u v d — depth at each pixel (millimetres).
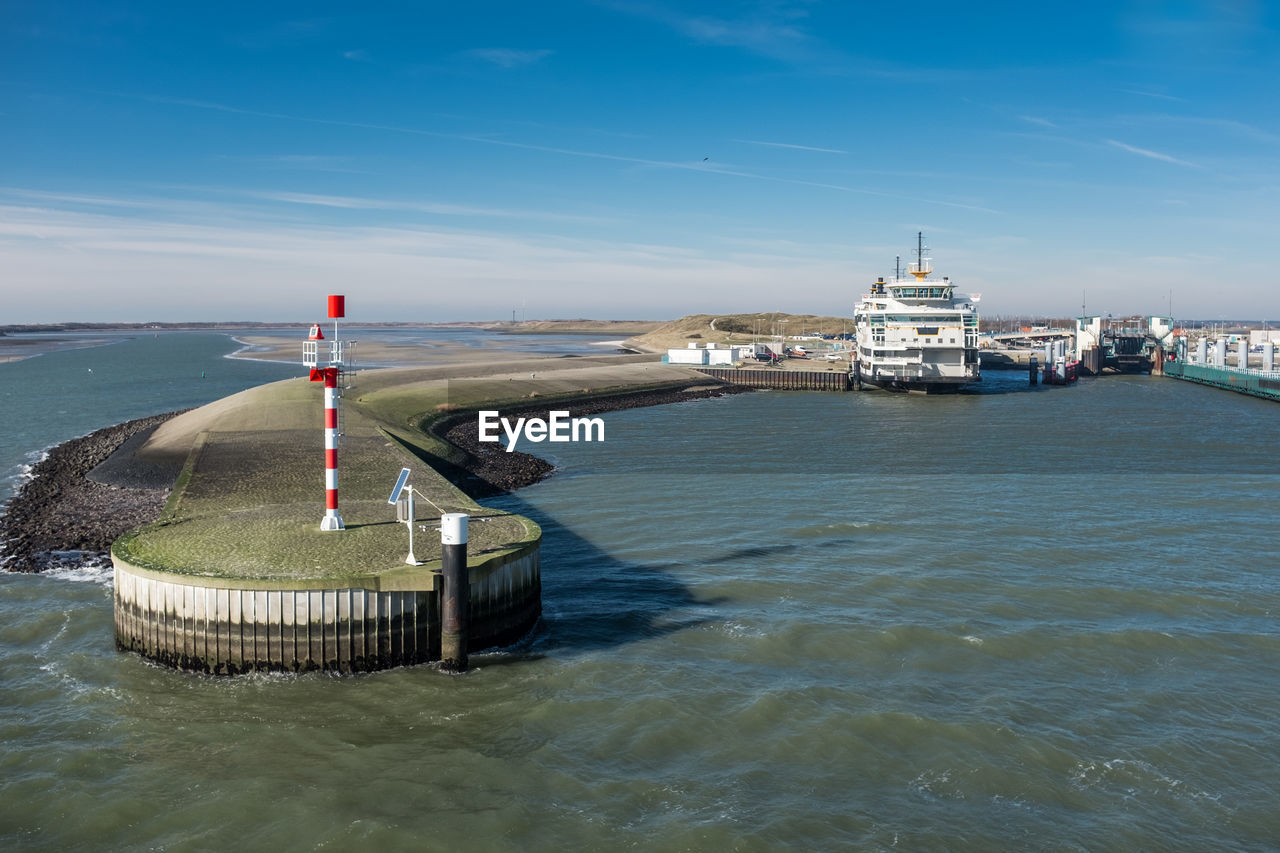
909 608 37469
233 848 21406
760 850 21328
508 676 30719
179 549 34281
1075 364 180250
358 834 21891
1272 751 25938
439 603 31328
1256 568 43031
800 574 42344
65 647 33031
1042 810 23062
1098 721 27641
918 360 146125
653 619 36281
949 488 63750
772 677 30688
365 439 67125
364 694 29203
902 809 23078
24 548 46031
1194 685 30125
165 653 31094
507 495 62094
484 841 21641
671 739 26500
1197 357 185250
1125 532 50094
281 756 25531
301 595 30000
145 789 23844
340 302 37438
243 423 73688
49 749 25781
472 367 154875
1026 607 37531
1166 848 21594
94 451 77562
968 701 28906
